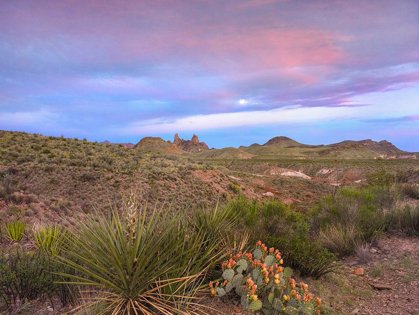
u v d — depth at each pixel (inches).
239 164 3678.6
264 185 1518.2
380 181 733.9
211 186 1126.4
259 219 277.1
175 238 157.8
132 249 128.0
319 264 206.1
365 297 174.1
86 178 876.6
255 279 158.9
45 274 153.5
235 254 187.8
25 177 825.5
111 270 140.5
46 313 135.9
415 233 297.1
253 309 139.6
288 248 219.5
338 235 279.3
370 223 309.7
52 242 219.5
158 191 888.3
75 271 156.6
